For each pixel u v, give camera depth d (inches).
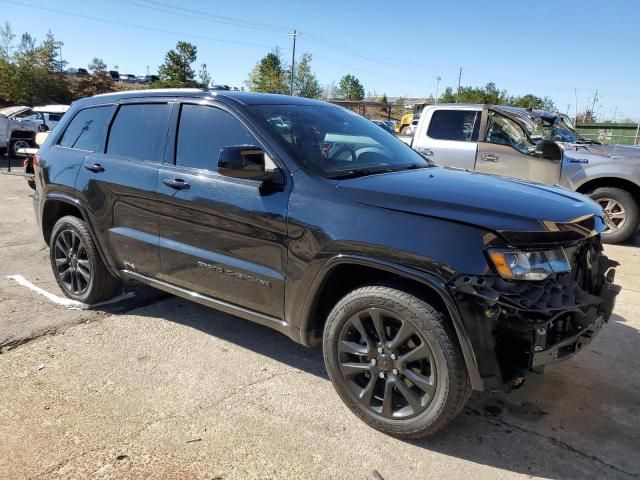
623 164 288.8
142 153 156.7
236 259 133.1
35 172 192.9
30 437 111.4
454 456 109.5
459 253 100.0
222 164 118.3
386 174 128.6
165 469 103.0
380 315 111.5
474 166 304.3
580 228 108.7
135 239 157.2
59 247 187.5
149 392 130.2
